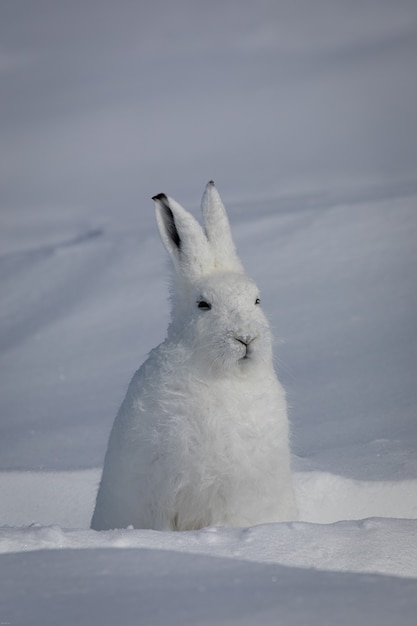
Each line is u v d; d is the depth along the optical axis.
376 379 35.00
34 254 66.38
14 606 10.54
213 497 17.81
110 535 14.22
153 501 17.97
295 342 41.88
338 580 11.22
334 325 43.38
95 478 25.42
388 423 29.30
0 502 24.45
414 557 14.04
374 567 13.66
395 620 9.49
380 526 15.13
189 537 14.20
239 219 64.19
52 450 31.05
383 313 44.00
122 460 18.33
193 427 17.69
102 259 62.16
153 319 50.88
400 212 58.38
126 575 11.49
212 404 17.83
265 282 51.22
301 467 24.91
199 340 18.22
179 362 18.28
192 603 10.26
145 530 14.59
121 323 51.19
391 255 52.03
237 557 13.51
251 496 17.91
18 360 48.28
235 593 10.60
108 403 38.34
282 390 18.91
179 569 11.73
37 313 55.81
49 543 13.57
